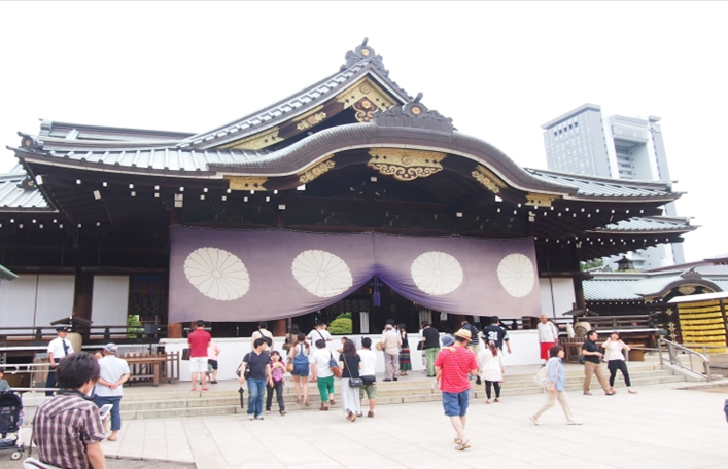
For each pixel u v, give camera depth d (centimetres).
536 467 686
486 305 1833
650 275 3228
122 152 1529
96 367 413
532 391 1461
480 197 1805
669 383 1641
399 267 1752
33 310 1761
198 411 1178
